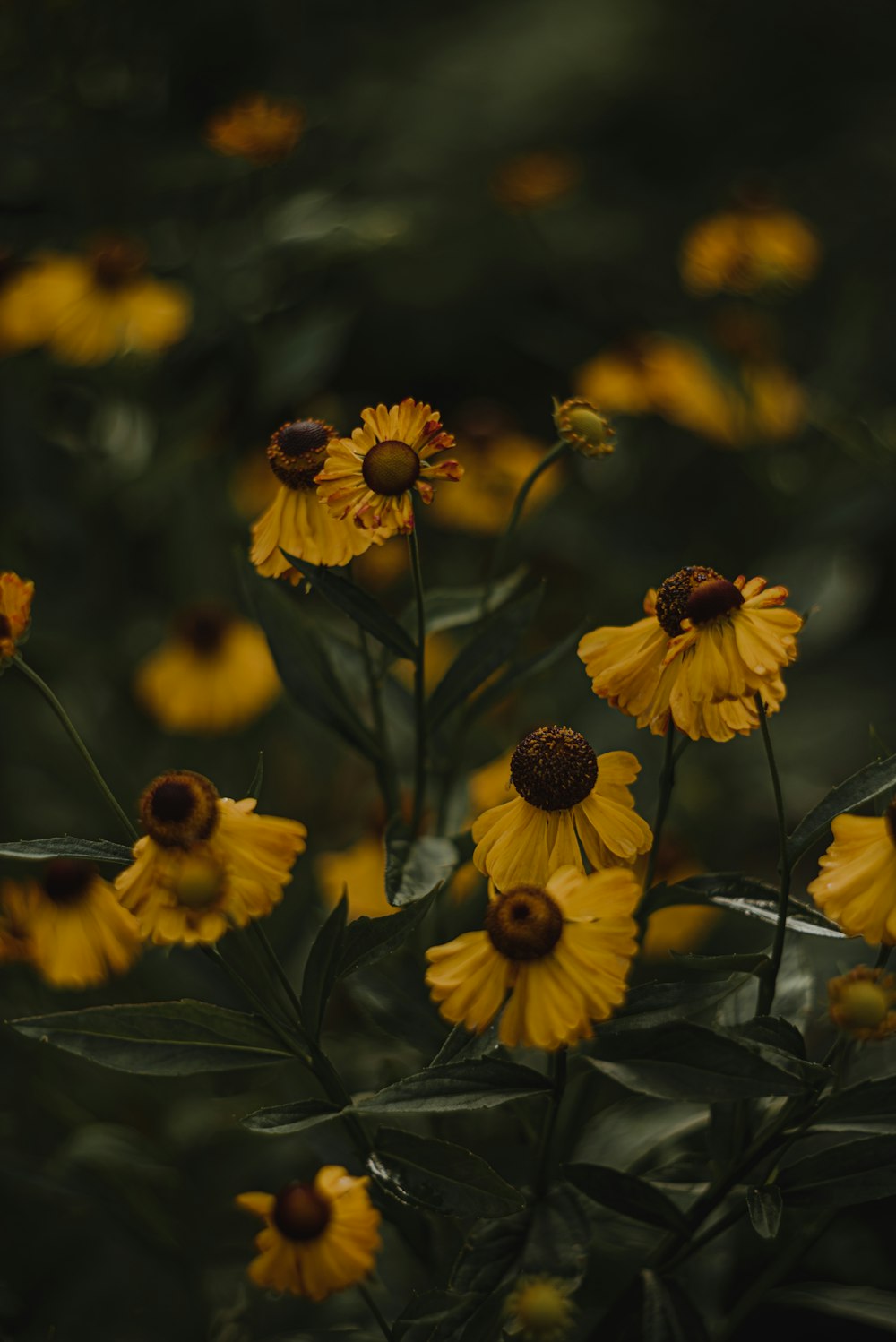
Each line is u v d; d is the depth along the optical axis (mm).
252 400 1335
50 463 1230
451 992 676
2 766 1177
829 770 1502
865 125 2172
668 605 715
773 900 724
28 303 1221
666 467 1510
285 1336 805
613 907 676
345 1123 715
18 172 1356
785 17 2246
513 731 1180
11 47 1334
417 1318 716
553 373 1993
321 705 831
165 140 1389
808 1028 795
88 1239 956
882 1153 711
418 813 799
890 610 1780
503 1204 699
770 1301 766
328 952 716
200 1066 706
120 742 1242
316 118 1736
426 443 724
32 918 865
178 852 687
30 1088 971
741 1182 730
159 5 1403
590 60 2121
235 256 1325
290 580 767
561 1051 697
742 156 2152
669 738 729
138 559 1439
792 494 1343
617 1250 798
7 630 711
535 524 1262
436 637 1121
